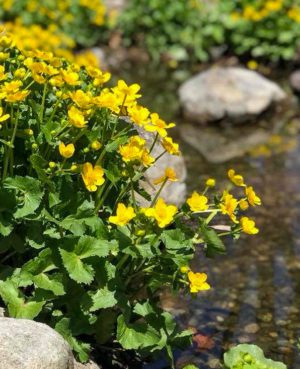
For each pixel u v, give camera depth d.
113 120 1.13
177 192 1.63
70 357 0.97
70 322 1.06
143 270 1.07
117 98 1.06
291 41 3.42
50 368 0.92
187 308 1.45
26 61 1.09
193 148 2.44
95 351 1.15
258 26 3.46
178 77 3.26
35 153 1.04
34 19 3.46
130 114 1.05
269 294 1.53
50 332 0.97
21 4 3.45
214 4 3.66
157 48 3.52
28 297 1.05
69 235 1.01
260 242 1.75
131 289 1.13
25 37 2.61
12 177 1.03
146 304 1.07
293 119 2.74
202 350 1.31
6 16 3.43
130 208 0.98
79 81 1.14
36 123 1.07
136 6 3.62
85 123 1.03
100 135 1.10
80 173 1.06
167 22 3.56
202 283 1.00
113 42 3.55
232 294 1.52
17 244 1.05
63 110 1.12
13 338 0.93
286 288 1.55
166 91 3.04
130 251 1.00
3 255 1.13
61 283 1.03
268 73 3.36
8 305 1.02
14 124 1.06
